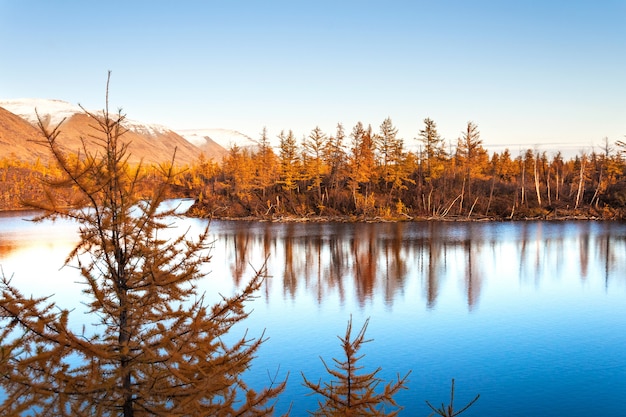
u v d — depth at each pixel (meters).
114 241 7.63
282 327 28.67
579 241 59.28
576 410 18.34
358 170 89.25
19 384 6.30
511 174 110.38
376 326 28.72
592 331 27.20
